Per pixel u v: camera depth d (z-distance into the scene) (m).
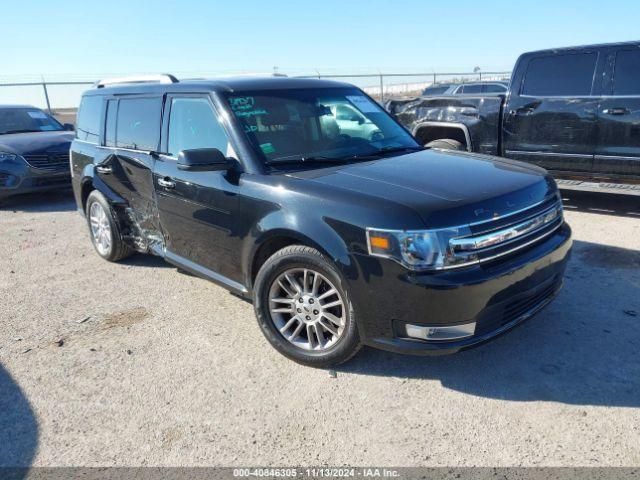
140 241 5.05
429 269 2.80
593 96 6.29
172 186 4.18
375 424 2.89
